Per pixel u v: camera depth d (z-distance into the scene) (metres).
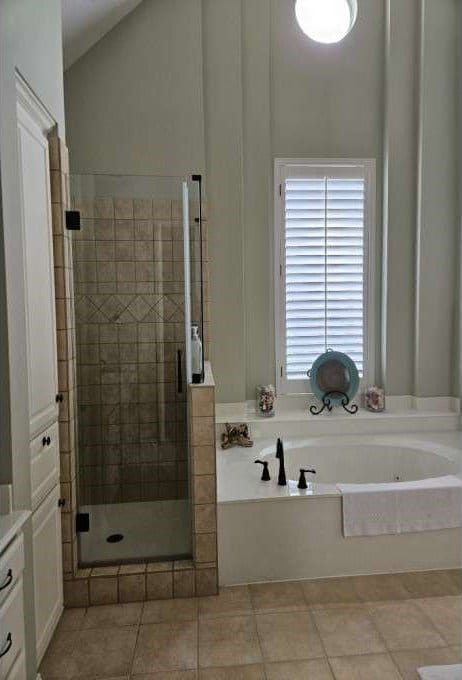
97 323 2.49
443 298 3.50
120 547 2.32
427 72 3.33
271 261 3.49
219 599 2.20
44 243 1.88
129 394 2.49
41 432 1.83
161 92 3.18
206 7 3.20
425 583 2.30
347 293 3.55
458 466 2.88
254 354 3.50
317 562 2.35
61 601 2.09
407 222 3.49
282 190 3.45
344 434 3.37
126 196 2.51
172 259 2.56
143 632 1.98
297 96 3.43
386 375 3.56
